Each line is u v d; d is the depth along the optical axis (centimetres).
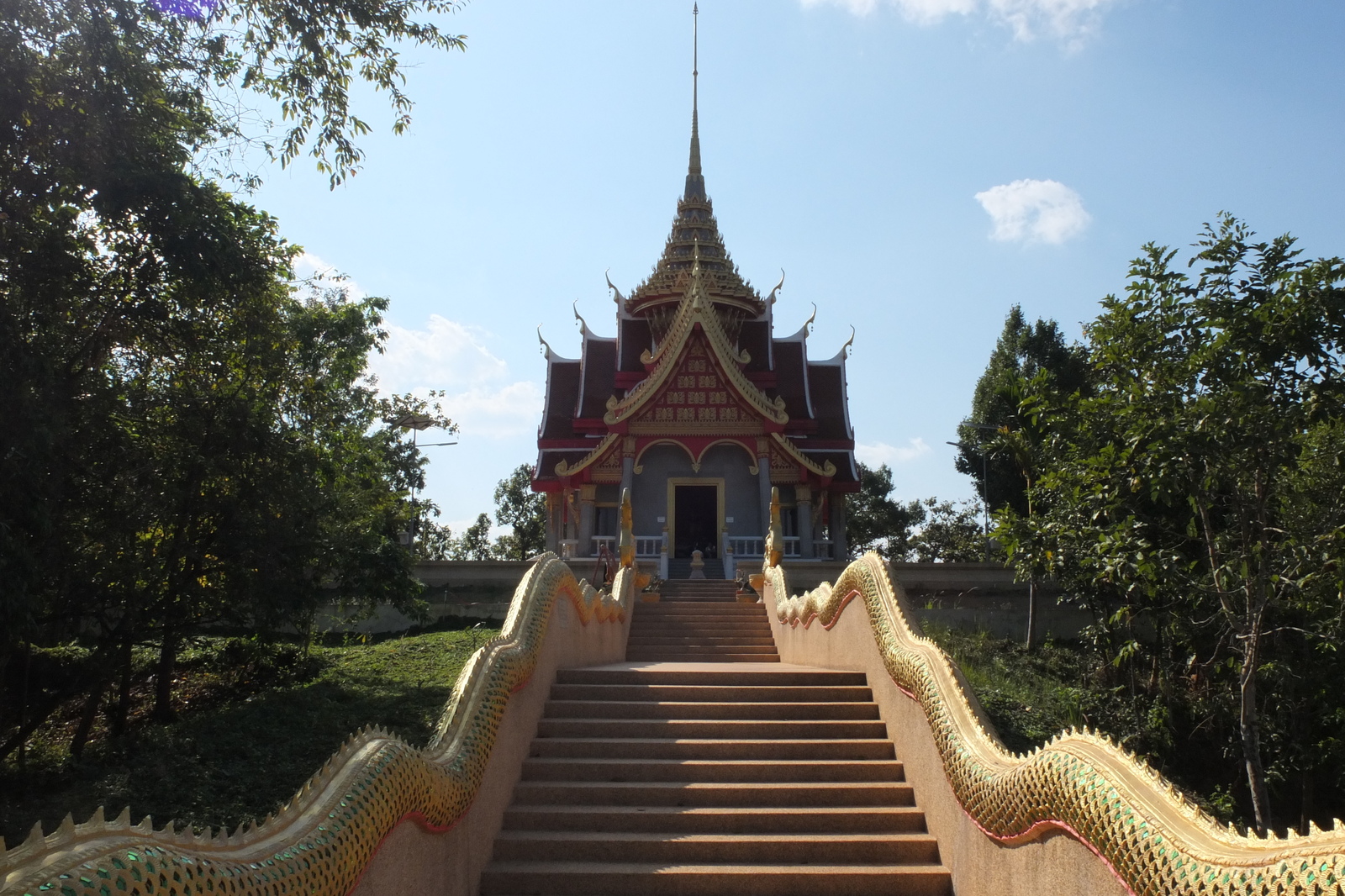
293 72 1204
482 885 816
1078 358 3722
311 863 492
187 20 1122
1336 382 1173
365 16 1179
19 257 1090
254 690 1853
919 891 817
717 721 1084
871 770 988
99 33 1052
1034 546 1595
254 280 1282
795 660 1745
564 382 3975
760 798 939
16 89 1018
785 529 3488
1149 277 1293
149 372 1348
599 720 1084
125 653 1430
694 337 3438
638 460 3384
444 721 812
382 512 2188
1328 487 1310
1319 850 393
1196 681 1902
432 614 2772
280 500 1436
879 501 5809
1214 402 1184
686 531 3603
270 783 1246
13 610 983
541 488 3644
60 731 1658
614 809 926
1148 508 1551
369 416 2142
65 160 1083
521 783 958
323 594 1997
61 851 362
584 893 814
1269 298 1212
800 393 3891
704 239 4322
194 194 1161
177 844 414
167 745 1373
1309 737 1719
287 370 1568
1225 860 439
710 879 820
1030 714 1870
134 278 1207
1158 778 529
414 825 661
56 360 1127
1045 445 1709
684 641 2072
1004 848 696
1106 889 541
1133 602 1888
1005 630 2741
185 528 1412
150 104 1133
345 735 1437
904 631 1045
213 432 1346
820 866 846
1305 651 1684
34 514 1017
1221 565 1396
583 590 1496
